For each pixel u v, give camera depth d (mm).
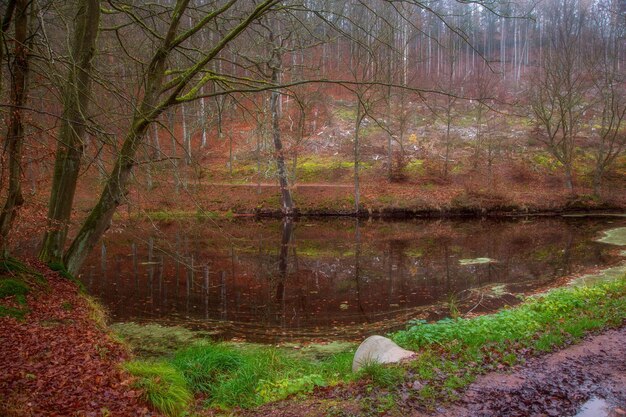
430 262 18750
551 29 40781
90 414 5156
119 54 10594
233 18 9961
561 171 35844
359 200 32938
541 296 11078
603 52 38594
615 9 37938
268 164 32281
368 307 12719
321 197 33500
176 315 11805
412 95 37438
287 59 23250
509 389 5547
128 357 7316
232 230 27375
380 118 41531
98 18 8914
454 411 5047
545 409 5043
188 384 6863
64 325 7879
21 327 7457
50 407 5195
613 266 16625
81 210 18344
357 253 20938
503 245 22156
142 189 9719
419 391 5527
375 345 7152
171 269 17219
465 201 32156
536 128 36750
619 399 5242
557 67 34125
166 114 9992
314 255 20516
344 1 9438
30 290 8820
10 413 4879
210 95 8727
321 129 41781
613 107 35406
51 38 8930
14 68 8234
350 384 6023
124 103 8125
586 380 5762
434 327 7805
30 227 10383
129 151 9109
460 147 39156
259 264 18609
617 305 9039
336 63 24359
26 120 8477
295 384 6191
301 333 10484
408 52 32438
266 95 17188
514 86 46875
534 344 7051
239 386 6566
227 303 13008
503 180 35281
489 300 13117
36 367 6160
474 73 43312
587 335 7469
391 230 27469
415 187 34656
